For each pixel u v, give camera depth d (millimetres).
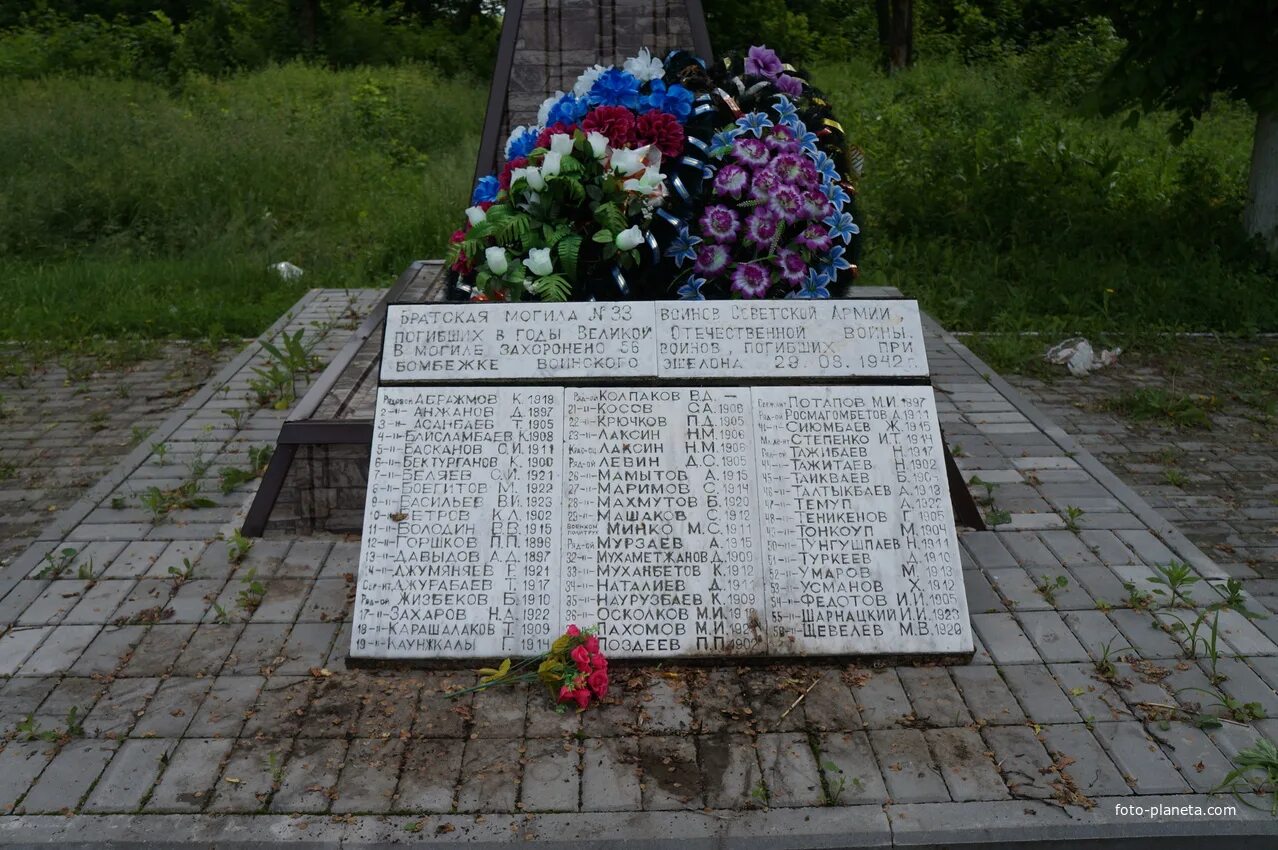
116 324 8328
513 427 4059
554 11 6527
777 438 4047
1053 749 3340
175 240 10711
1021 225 10133
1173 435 6285
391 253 10406
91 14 21766
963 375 6922
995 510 4941
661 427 4055
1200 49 8906
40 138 12109
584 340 4160
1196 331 8125
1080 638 3939
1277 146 9312
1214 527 5125
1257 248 9414
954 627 3807
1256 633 3959
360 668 3760
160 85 17047
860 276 9172
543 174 4430
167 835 3000
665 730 3438
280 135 13062
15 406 6816
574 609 3801
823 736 3408
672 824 3037
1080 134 13664
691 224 4613
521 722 3484
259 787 3180
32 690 3633
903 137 12859
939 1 24875
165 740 3381
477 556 3873
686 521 3920
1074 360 7297
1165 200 10945
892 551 3900
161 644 3898
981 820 3049
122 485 5305
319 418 4699
